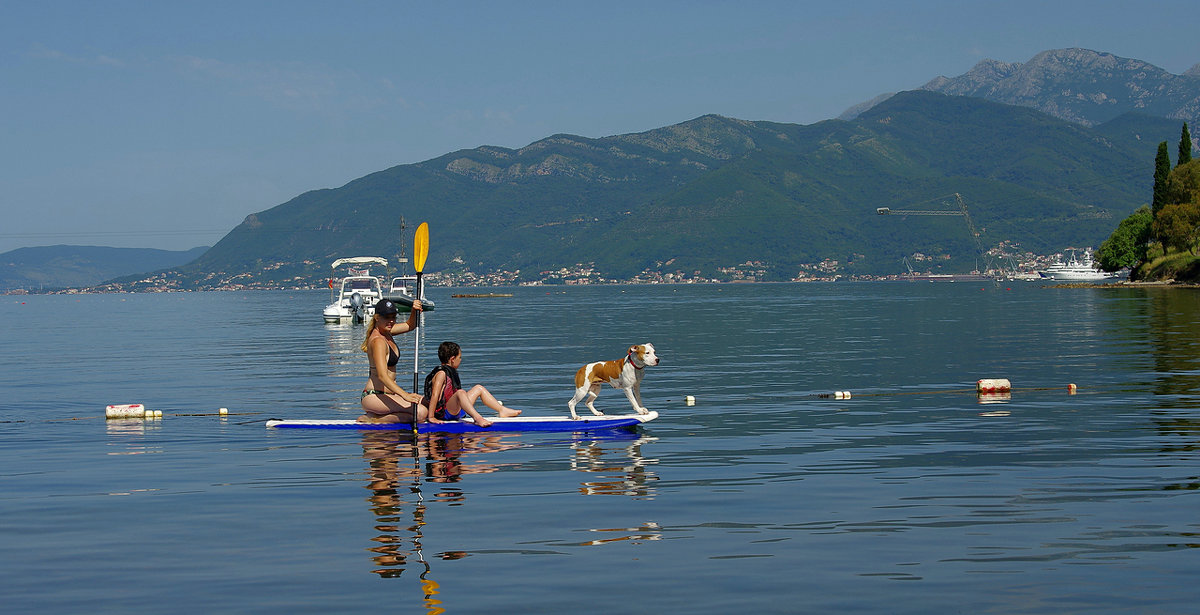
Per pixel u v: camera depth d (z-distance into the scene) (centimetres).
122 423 1483
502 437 1293
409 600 605
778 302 9550
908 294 12762
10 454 1189
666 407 1619
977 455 1098
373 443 1252
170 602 609
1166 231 10856
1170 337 3120
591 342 3562
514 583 637
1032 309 6041
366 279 6762
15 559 708
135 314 9569
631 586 627
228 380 2242
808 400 1684
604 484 962
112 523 816
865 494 896
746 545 723
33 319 8300
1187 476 948
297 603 603
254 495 925
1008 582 624
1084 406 1519
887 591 611
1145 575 633
